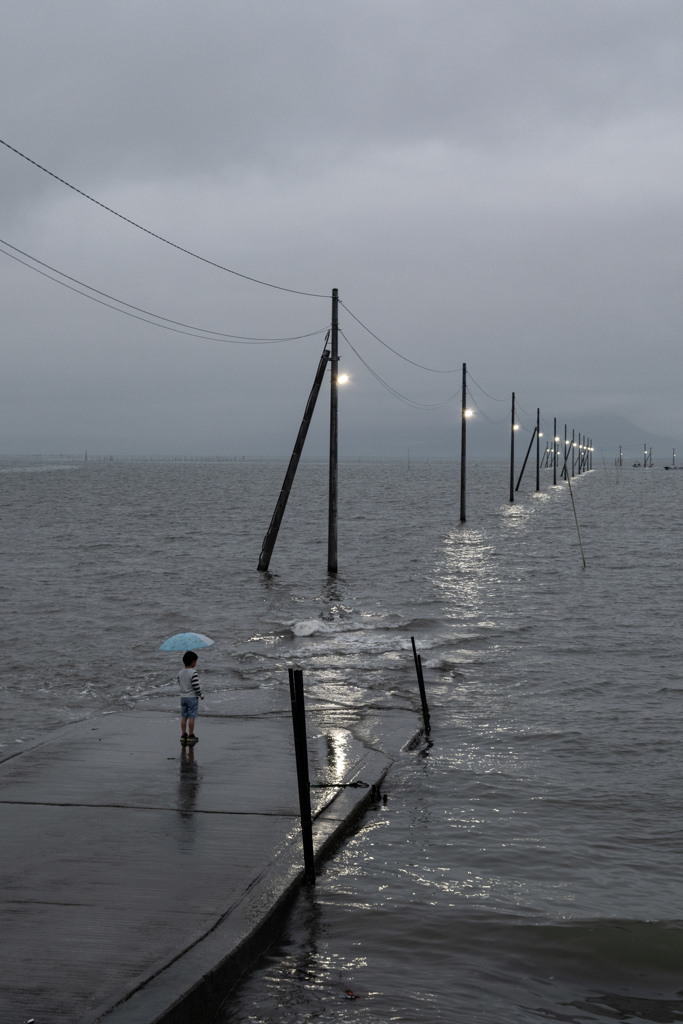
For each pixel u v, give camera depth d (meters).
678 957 7.68
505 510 78.44
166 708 15.49
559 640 22.31
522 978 7.31
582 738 14.23
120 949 6.86
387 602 28.70
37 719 15.33
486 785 12.10
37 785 10.92
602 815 11.04
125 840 9.17
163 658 20.41
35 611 26.89
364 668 19.19
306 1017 6.64
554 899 8.74
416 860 9.60
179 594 30.44
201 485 138.62
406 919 8.23
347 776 11.79
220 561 39.94
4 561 39.72
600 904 8.65
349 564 39.12
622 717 15.45
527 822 10.80
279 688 17.17
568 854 9.84
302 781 8.91
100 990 6.22
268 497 102.12
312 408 36.03
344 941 7.82
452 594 30.36
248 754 12.50
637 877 9.30
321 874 9.14
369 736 14.02
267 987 7.03
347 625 24.55
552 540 50.12
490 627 24.11
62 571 36.34
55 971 6.48
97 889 7.97
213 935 7.18
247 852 8.97
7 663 19.83
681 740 14.09
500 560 40.47
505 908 8.51
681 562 39.22
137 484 140.75
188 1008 6.22
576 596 29.70
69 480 158.50
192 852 8.91
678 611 26.59
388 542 49.12
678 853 9.92
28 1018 5.84
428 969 7.40
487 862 9.61
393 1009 6.78
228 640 22.48
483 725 15.02
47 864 8.50
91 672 19.02
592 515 71.38
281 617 25.92
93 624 24.78
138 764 11.88
